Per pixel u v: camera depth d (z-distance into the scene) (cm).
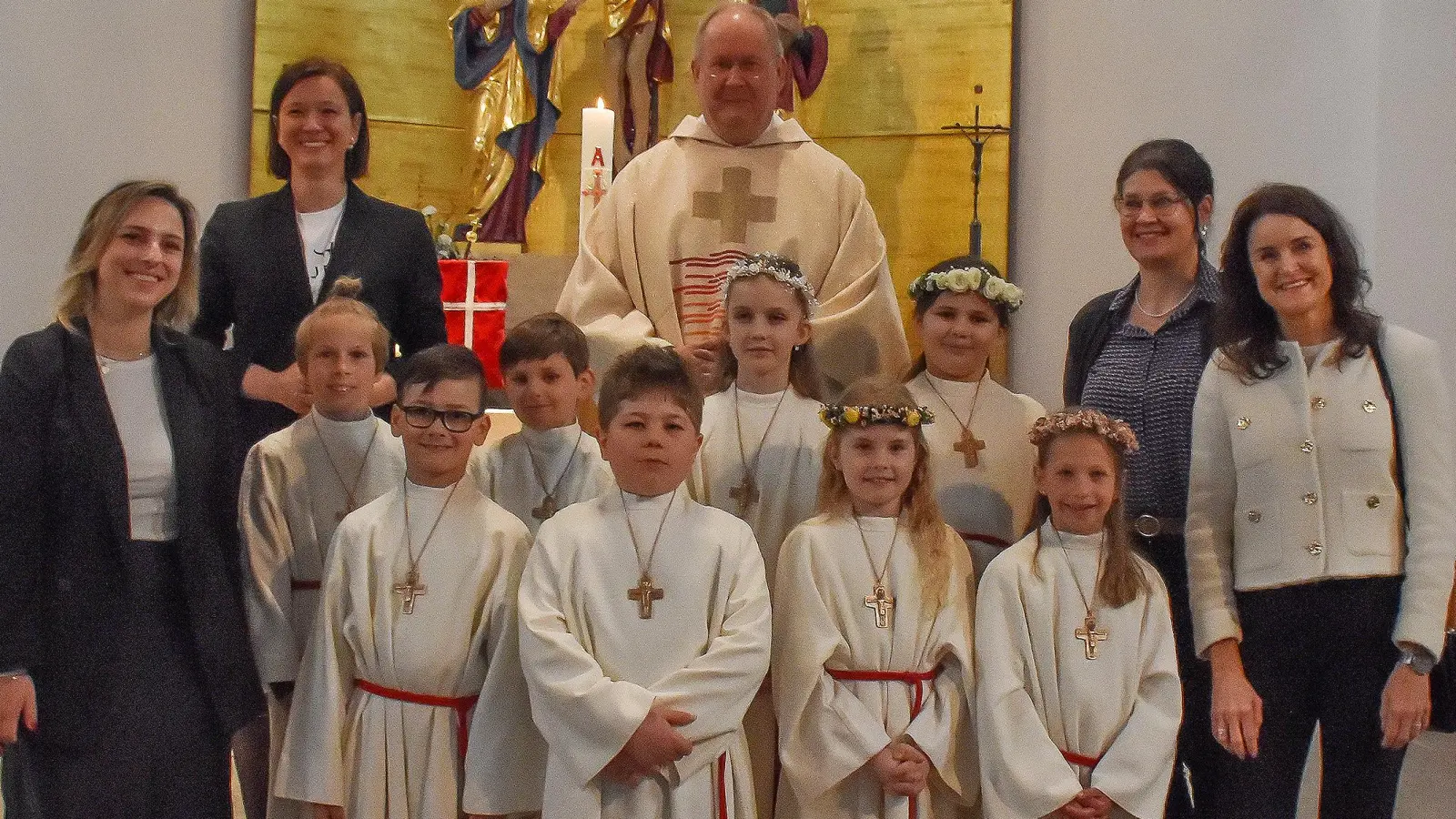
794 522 415
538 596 366
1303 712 376
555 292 705
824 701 375
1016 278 777
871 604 383
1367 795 365
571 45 836
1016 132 778
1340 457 368
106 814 365
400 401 389
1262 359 380
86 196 731
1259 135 710
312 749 372
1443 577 357
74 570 364
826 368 462
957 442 429
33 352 367
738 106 482
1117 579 383
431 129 825
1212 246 721
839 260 479
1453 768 554
